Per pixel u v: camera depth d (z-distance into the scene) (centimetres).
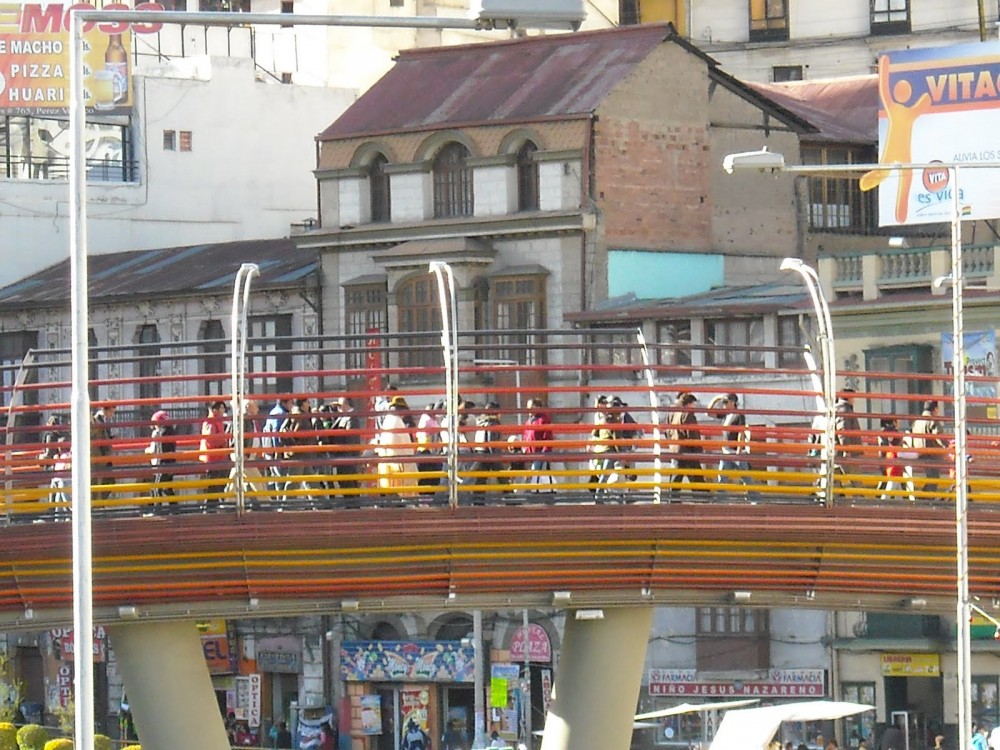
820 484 5512
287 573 4938
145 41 13575
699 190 10262
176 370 10981
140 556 4838
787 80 14100
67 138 12688
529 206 10031
